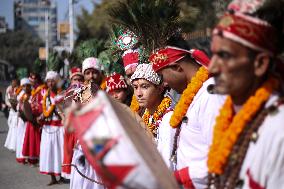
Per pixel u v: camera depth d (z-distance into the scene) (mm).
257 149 2240
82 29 27578
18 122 12703
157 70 3709
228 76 2303
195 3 17750
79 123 2084
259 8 2320
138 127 2969
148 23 4957
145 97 4473
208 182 2537
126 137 2014
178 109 3494
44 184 9875
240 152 2334
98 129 2037
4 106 26656
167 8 4949
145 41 5016
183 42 5172
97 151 2014
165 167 2629
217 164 2412
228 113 2516
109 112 2053
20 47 85625
